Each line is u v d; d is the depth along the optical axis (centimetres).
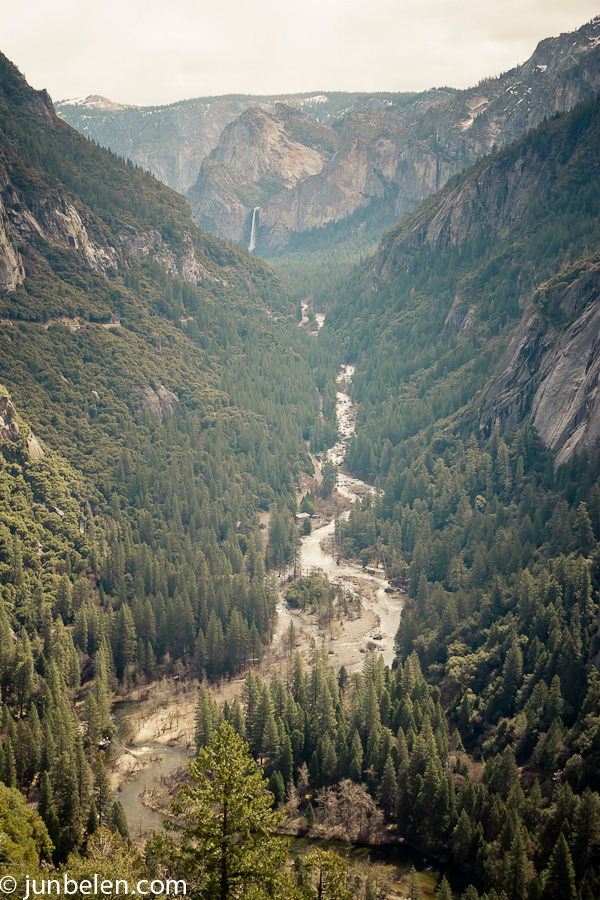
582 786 17988
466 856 17638
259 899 10906
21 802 17838
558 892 15562
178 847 11481
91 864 13750
